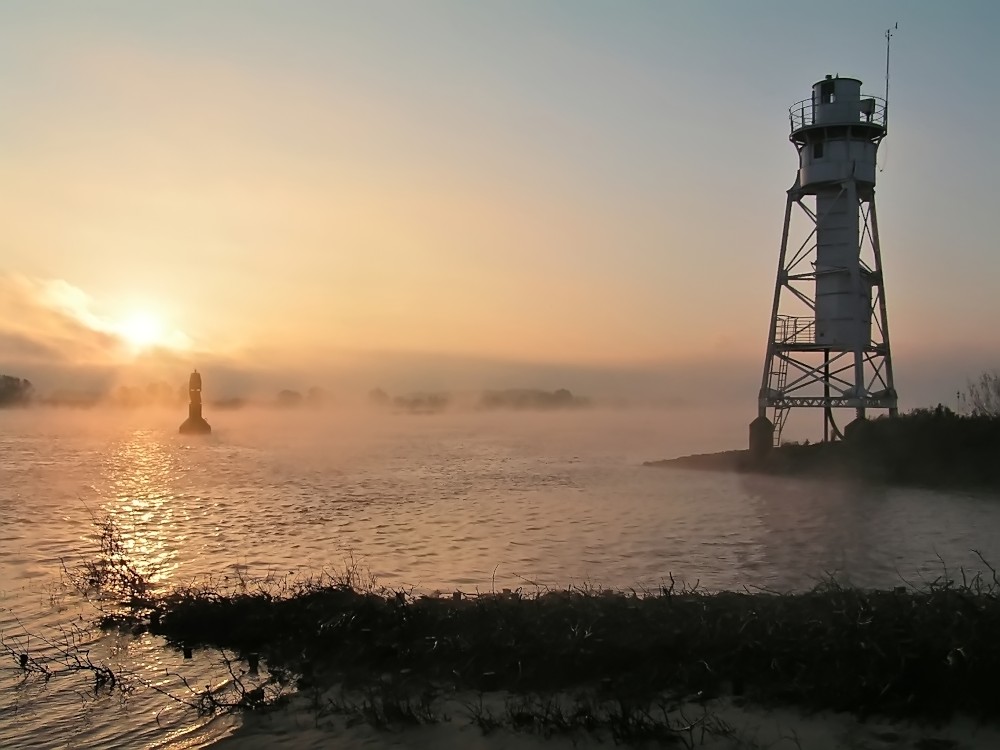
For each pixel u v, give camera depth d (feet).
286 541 85.66
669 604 42.34
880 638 34.88
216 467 198.08
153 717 35.32
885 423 161.48
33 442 322.14
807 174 162.91
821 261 163.63
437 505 119.65
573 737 31.30
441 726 32.91
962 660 32.30
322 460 223.51
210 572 68.49
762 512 109.70
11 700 37.58
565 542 84.28
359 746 31.53
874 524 98.12
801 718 32.01
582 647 37.35
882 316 167.32
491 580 64.64
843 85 159.53
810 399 166.61
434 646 39.70
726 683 35.09
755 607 41.73
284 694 37.27
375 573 67.77
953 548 81.41
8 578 63.87
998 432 147.02
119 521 101.40
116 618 50.47
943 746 29.37
